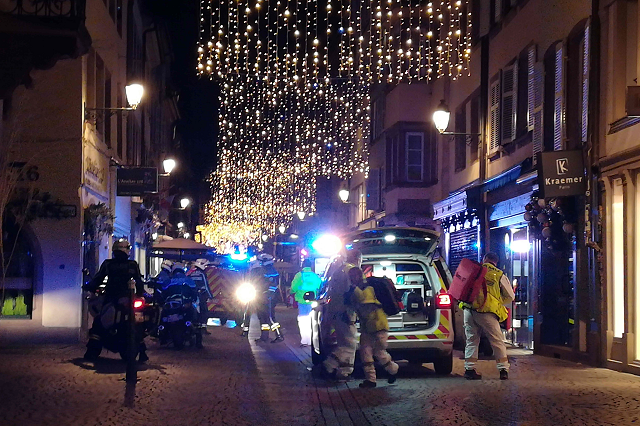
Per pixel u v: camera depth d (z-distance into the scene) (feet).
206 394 36.35
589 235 51.52
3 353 52.85
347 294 41.83
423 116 98.84
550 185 51.70
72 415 29.81
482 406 33.53
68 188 63.05
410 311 46.55
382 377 45.19
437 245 51.24
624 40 49.03
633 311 47.03
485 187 74.33
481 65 78.28
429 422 29.94
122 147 91.20
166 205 133.08
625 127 47.65
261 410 32.63
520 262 66.74
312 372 47.06
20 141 62.44
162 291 61.36
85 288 48.39
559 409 32.63
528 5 65.87
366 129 132.77
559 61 57.16
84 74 65.16
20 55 40.45
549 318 59.21
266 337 69.77
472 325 43.70
